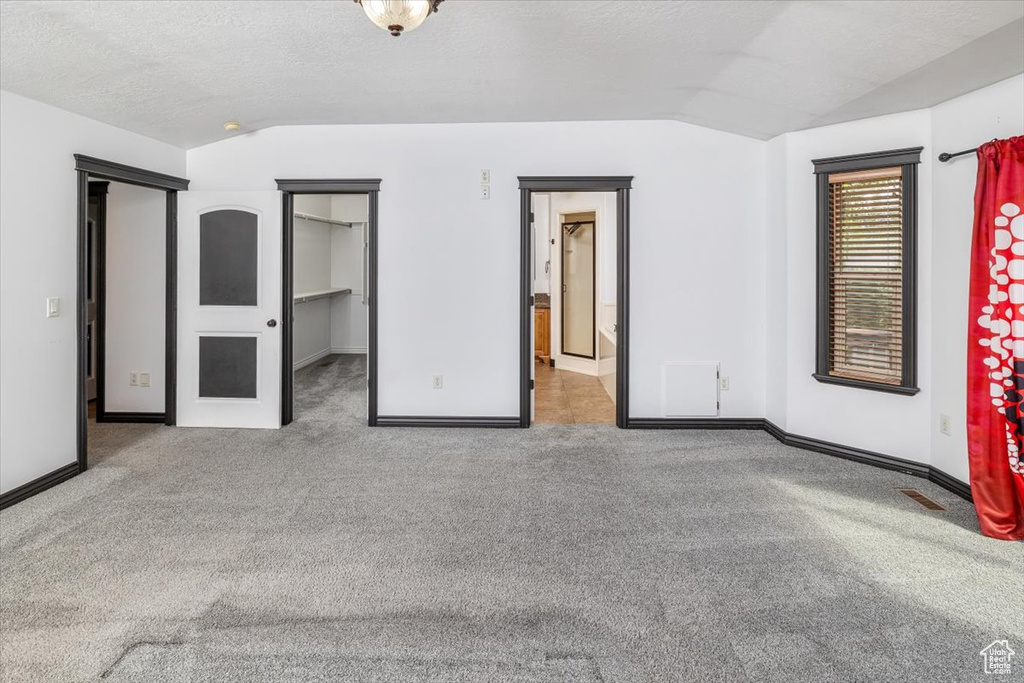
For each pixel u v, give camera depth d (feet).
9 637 6.53
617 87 12.38
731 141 15.02
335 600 7.34
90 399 18.34
